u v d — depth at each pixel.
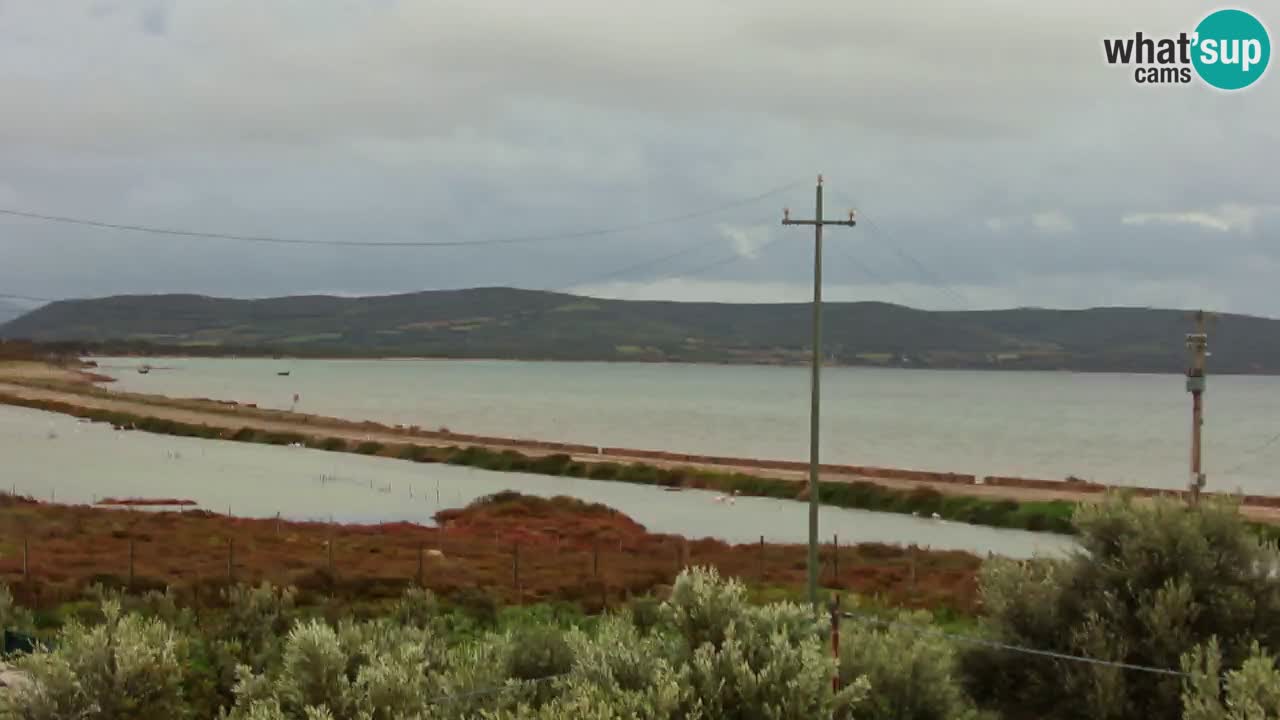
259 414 168.38
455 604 36.34
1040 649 18.41
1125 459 143.50
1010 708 18.53
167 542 52.06
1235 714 12.98
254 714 14.49
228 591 36.19
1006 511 73.50
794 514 77.69
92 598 35.31
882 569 48.41
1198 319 36.56
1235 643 17.12
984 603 19.97
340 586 40.50
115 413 160.25
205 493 82.75
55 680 15.02
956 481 96.06
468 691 15.65
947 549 60.19
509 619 33.62
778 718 13.59
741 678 14.09
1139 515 19.02
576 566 48.84
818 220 28.94
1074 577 19.03
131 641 15.84
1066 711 17.56
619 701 13.29
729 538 65.50
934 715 17.23
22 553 45.41
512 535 62.31
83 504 71.44
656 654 15.42
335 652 15.66
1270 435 193.25
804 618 15.96
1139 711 16.88
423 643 18.55
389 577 42.31
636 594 40.62
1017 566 20.05
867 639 18.59
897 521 74.88
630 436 167.38
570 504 74.25
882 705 17.28
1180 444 170.62
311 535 58.00
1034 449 157.88
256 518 68.25
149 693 15.67
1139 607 18.12
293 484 90.69
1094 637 17.58
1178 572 18.08
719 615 15.59
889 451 149.75
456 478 98.94
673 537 60.75
